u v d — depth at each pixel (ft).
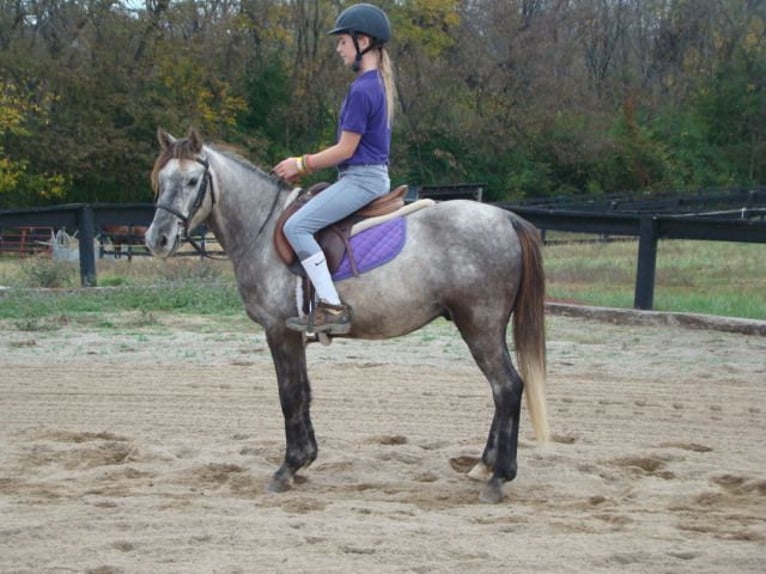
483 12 176.04
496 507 20.93
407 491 22.16
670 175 182.39
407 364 36.40
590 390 32.58
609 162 178.40
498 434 21.66
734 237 45.34
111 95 134.51
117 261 67.92
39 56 131.13
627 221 48.24
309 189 22.44
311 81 154.61
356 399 30.99
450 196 104.83
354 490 22.36
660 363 36.73
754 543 18.29
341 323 21.27
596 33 214.28
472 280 21.29
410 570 16.47
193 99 140.46
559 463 24.21
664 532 18.90
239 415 29.01
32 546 17.71
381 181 21.79
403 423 28.22
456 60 171.12
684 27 225.15
